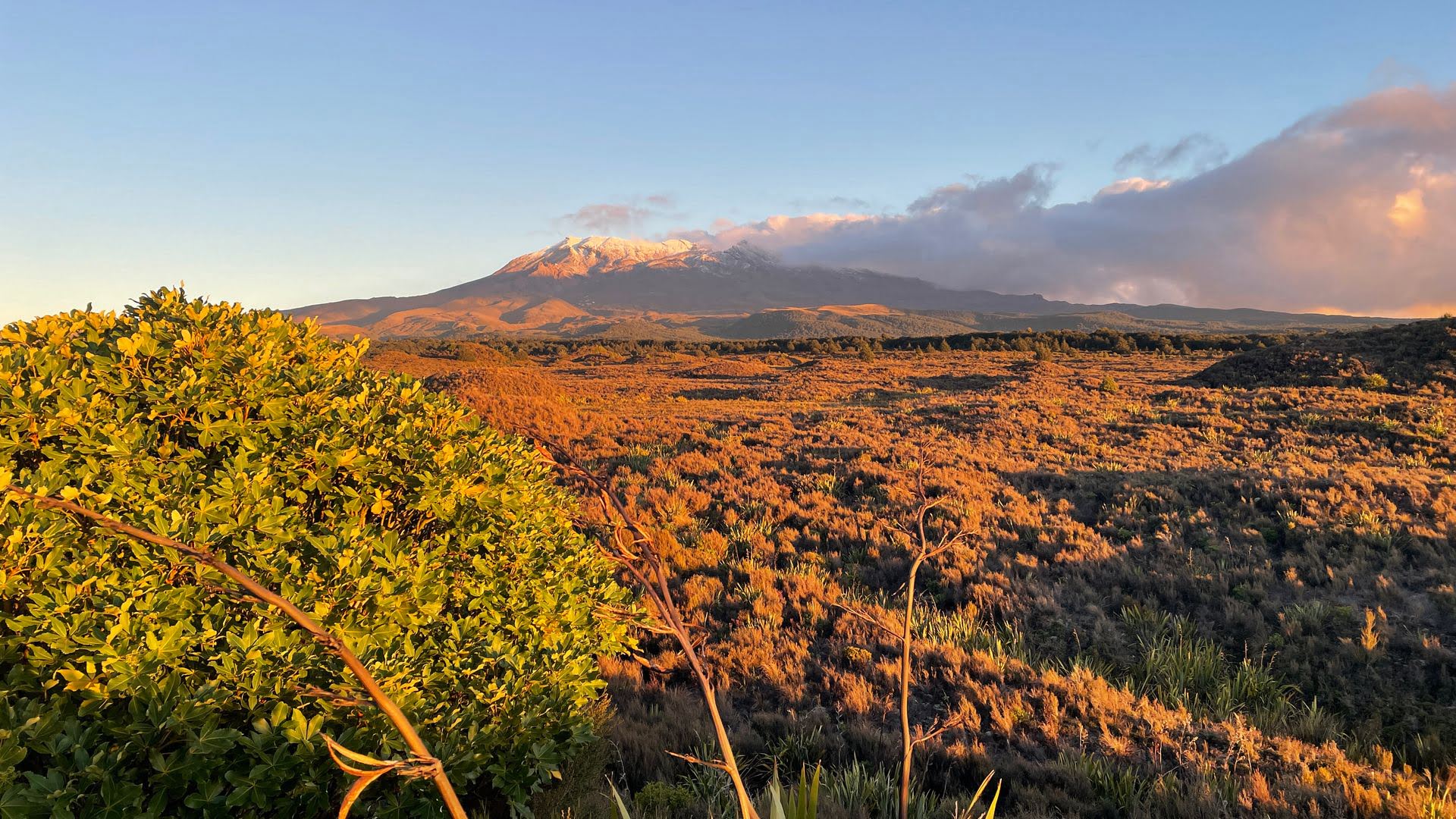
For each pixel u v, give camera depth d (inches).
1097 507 537.0
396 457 169.8
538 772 144.4
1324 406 924.0
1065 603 374.3
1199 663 305.0
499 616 156.3
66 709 112.3
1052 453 740.0
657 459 721.6
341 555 133.8
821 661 313.1
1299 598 360.5
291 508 143.6
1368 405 914.1
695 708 261.4
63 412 138.6
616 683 275.9
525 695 142.5
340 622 127.8
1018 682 291.4
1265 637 327.6
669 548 436.5
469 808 147.0
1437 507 456.1
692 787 198.5
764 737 243.3
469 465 177.3
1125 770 228.2
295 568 129.0
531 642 153.4
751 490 583.2
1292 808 202.4
